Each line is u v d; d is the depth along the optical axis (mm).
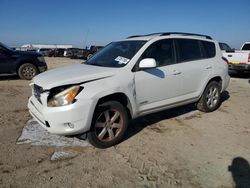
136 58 4273
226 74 6090
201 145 4152
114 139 4020
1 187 2955
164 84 4605
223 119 5496
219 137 4496
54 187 2973
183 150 3957
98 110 3781
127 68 4141
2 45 10047
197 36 5633
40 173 3254
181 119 5418
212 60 5719
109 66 4316
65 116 3504
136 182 3104
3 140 4188
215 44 5984
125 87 3982
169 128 4879
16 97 7207
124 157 3703
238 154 3854
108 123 3941
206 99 5750
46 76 4043
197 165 3512
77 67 4492
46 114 3559
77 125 3576
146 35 5148
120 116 4027
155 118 5438
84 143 4141
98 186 3010
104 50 5125
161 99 4660
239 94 8273
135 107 4219
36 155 3707
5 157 3625
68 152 3824
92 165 3469
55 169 3354
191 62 5199
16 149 3877
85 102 3570
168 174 3281
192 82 5215
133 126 4945
